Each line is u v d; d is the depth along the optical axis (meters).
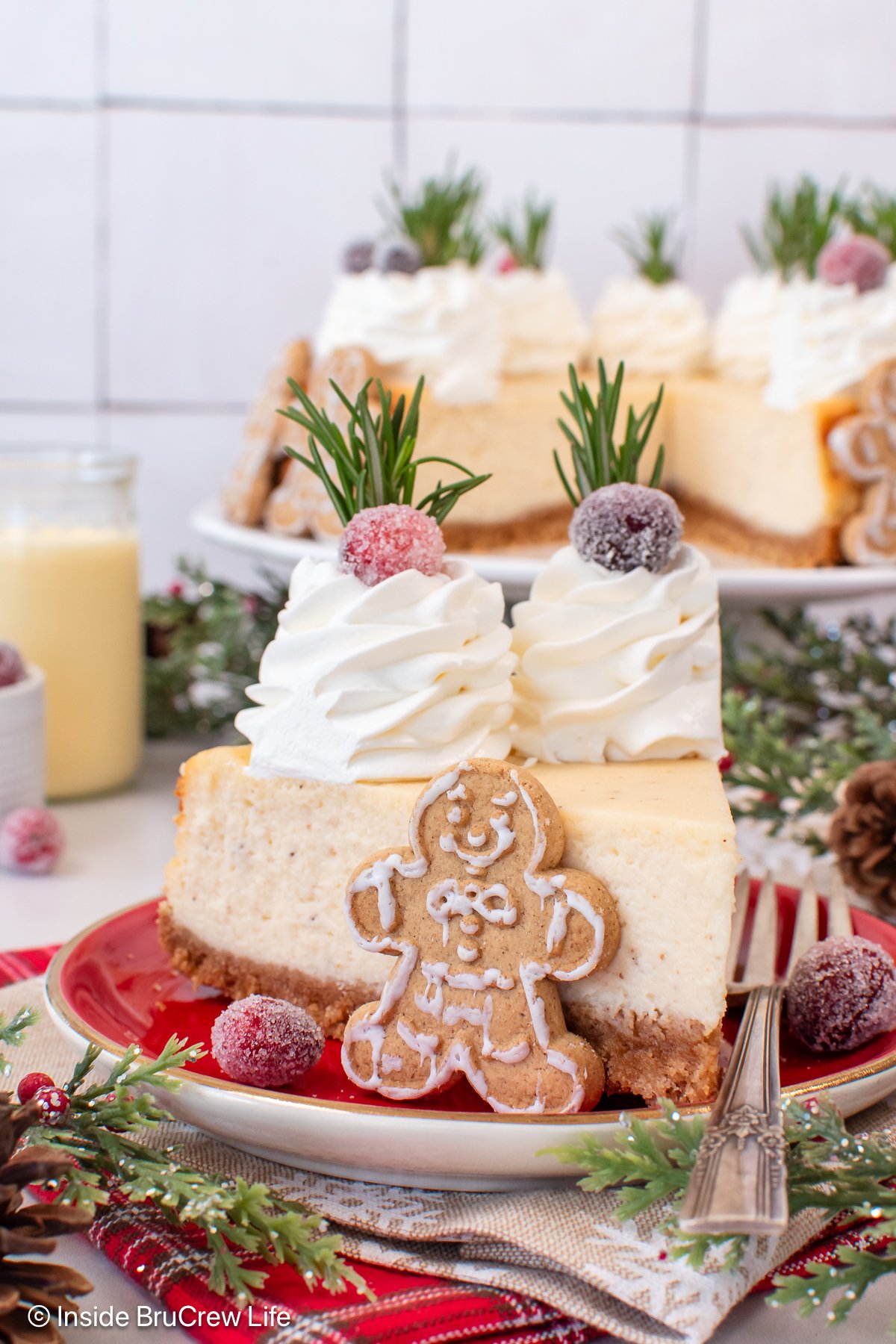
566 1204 0.42
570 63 0.92
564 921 0.44
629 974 0.45
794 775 0.58
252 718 0.48
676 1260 0.40
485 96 0.92
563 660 0.49
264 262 0.93
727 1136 0.40
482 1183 0.42
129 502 0.67
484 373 0.73
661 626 0.49
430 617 0.47
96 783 0.66
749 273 0.95
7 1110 0.40
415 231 0.79
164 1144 0.44
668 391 0.83
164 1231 0.42
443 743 0.47
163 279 0.93
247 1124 0.42
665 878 0.44
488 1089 0.44
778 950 0.50
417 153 0.92
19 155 0.91
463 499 0.73
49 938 0.55
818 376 0.70
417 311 0.72
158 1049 0.46
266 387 0.72
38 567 0.64
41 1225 0.39
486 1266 0.41
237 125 0.91
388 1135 0.41
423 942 0.45
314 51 0.91
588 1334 0.40
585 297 0.95
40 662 0.64
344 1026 0.47
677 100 0.92
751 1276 0.40
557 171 0.93
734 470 0.76
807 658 0.67
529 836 0.44
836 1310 0.39
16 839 0.59
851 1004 0.45
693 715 0.49
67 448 0.69
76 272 0.92
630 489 0.49
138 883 0.59
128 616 0.66
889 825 0.53
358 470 0.48
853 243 0.71
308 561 0.49
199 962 0.48
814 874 0.54
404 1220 0.42
